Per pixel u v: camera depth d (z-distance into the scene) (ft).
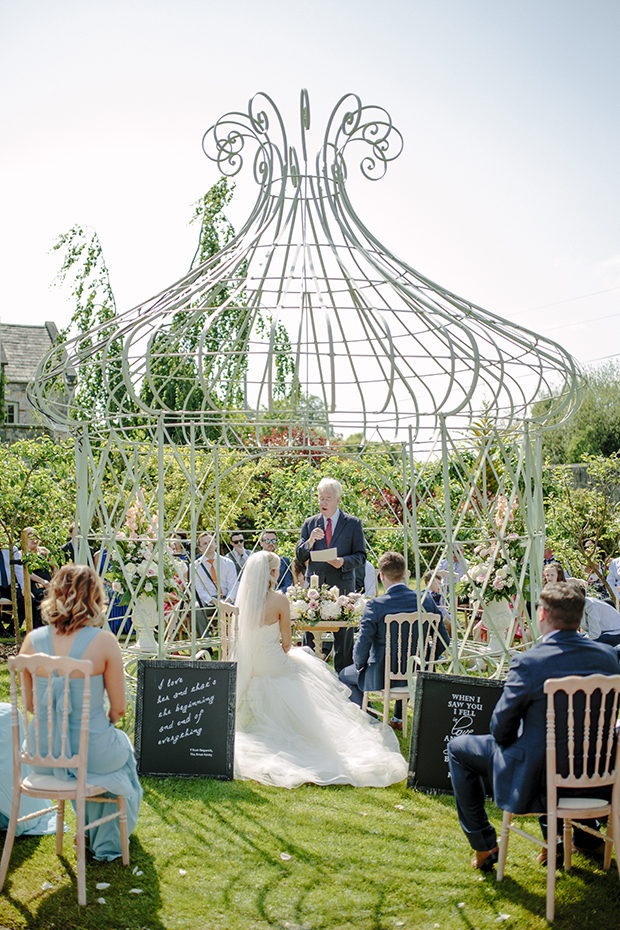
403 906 10.49
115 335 16.24
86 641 10.98
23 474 25.27
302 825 13.00
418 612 16.25
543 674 10.45
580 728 10.46
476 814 11.47
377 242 17.69
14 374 74.74
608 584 26.21
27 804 12.43
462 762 11.60
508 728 10.59
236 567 27.20
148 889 10.82
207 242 36.94
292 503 31.22
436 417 16.25
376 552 30.48
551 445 71.87
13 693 10.72
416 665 17.26
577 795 10.71
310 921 10.09
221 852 11.99
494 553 18.22
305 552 22.07
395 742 16.40
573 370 16.84
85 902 10.36
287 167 17.98
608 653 10.80
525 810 10.44
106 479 30.01
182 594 19.36
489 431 18.76
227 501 32.73
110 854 11.69
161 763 14.92
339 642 21.44
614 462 29.01
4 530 26.45
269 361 14.85
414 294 16.25
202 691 14.98
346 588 21.86
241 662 17.12
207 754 14.87
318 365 20.98
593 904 10.55
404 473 16.43
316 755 15.88
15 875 11.13
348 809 13.70
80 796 10.39
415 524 16.20
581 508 28.84
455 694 14.43
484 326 16.96
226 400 20.90
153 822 12.98
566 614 10.92
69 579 11.16
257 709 16.80
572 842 11.78
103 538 17.71
